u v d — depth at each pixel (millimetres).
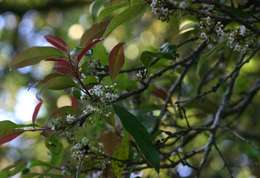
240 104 1515
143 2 1118
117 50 1125
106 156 1165
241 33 1093
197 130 1330
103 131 1253
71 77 1119
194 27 1256
